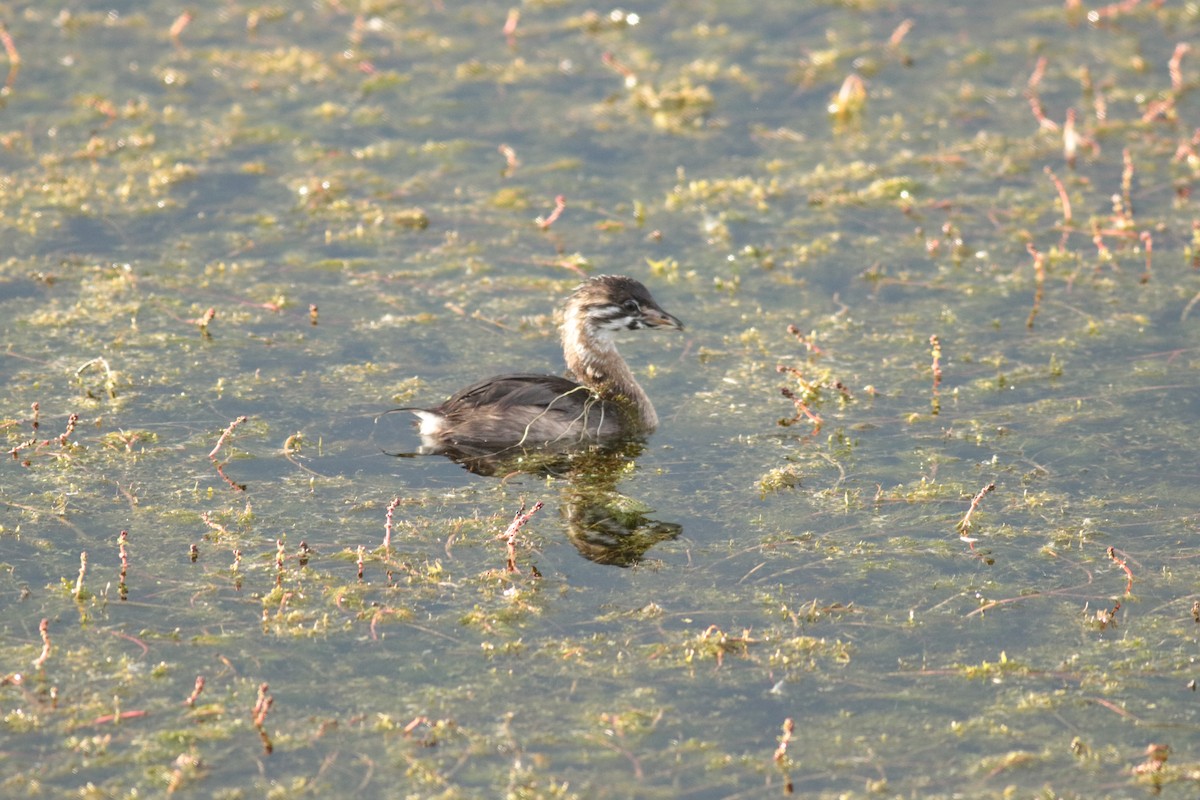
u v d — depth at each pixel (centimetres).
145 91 2573
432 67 2698
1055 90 2605
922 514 1493
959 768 1122
